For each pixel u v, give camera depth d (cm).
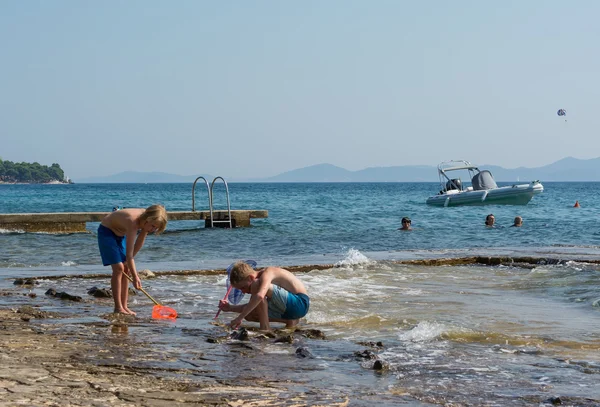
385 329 693
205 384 450
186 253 1742
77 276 1108
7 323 668
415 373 506
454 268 1283
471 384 477
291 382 466
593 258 1363
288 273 731
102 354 533
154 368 492
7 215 2323
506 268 1292
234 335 628
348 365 527
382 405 417
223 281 1078
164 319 729
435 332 659
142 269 1212
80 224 2431
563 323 729
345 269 1231
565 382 487
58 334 614
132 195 8569
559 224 2889
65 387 425
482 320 744
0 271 1196
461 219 3297
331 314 779
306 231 2512
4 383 428
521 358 563
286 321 717
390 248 1930
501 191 4338
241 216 2764
